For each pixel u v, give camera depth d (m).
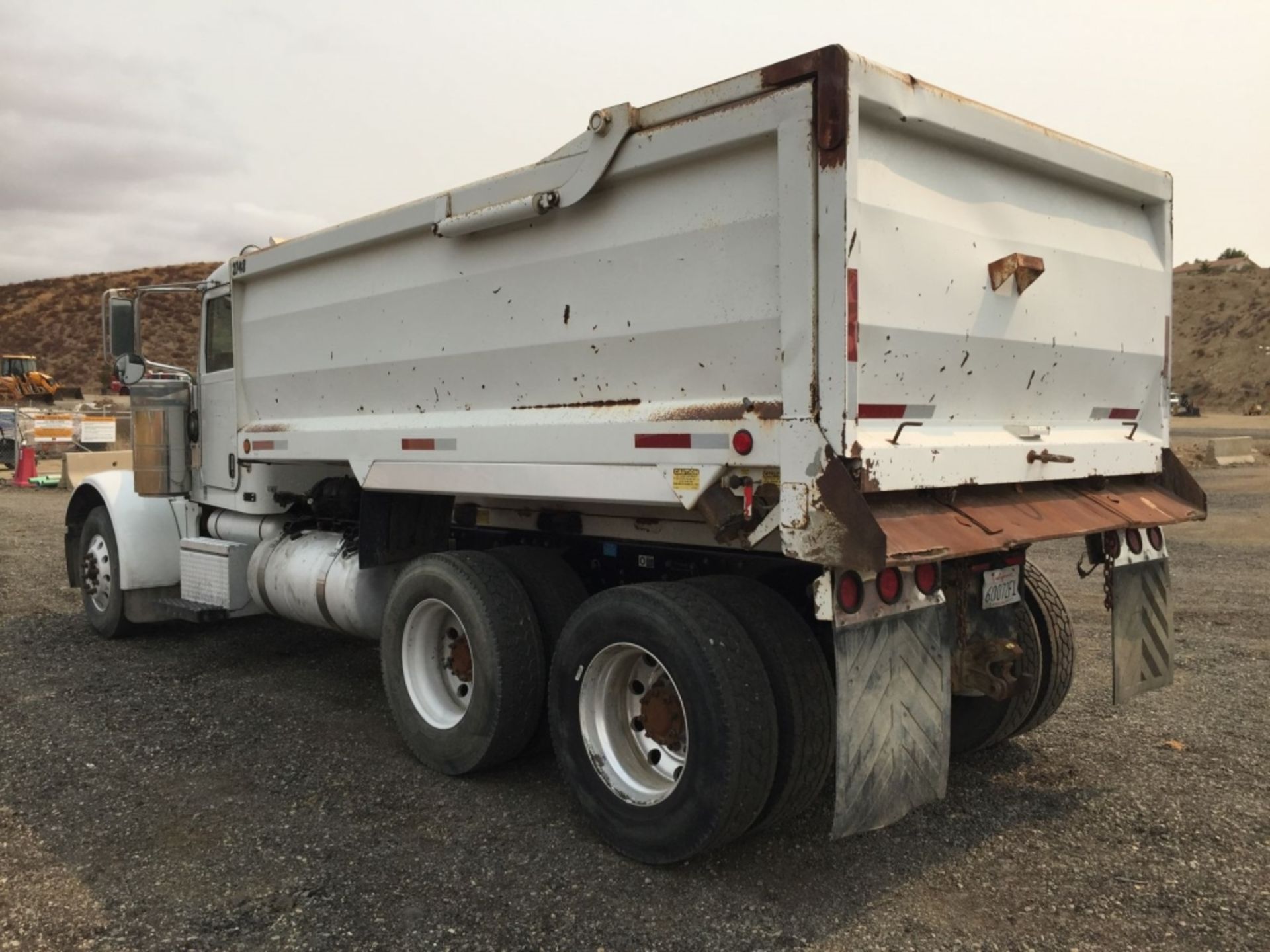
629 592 3.64
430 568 4.51
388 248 4.93
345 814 4.09
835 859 3.67
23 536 12.32
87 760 4.73
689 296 3.54
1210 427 38.62
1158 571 4.55
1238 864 3.59
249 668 6.43
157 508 7.10
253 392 6.18
